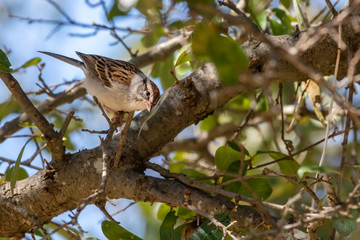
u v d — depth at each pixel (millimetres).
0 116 11031
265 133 11555
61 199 7691
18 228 7996
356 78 6312
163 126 7719
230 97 7715
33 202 7746
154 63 11492
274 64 4727
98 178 7461
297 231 6492
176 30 9867
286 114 10867
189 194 6684
